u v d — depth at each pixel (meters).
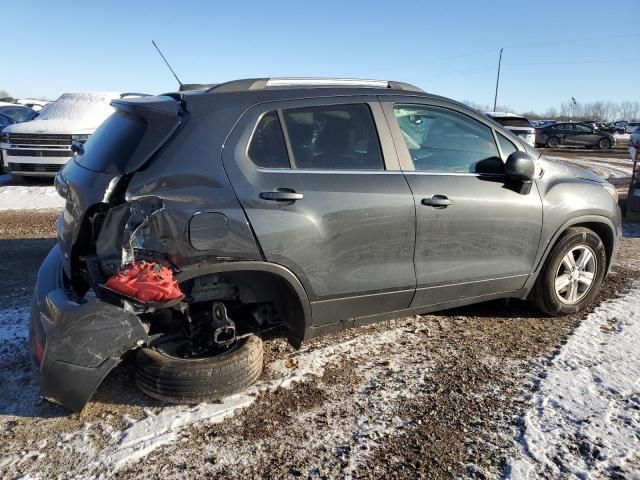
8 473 2.63
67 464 2.70
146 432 2.95
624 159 23.22
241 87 3.37
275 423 3.04
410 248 3.64
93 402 3.24
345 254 3.42
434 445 2.87
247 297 3.36
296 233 3.23
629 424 3.02
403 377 3.56
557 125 30.64
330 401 3.28
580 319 4.53
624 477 2.60
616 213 4.65
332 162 3.45
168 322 3.30
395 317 3.83
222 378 3.17
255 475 2.63
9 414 3.11
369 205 3.44
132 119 3.28
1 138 11.90
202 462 2.72
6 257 6.32
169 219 2.98
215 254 3.07
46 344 2.86
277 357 3.81
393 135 3.68
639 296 5.08
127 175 3.01
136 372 3.25
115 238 3.05
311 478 2.62
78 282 3.45
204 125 3.15
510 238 4.05
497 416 3.12
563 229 4.31
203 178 3.06
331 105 3.51
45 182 12.41
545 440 2.89
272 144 3.30
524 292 4.35
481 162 4.00
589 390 3.37
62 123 11.74
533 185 4.14
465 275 3.92
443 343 4.07
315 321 3.48
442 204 3.68
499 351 3.94
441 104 3.91
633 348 3.95
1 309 4.63
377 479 2.61
